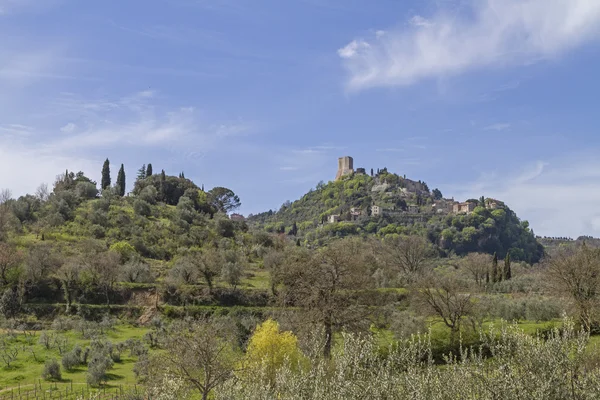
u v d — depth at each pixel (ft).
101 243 311.47
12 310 222.28
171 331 190.19
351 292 154.40
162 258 330.13
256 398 53.26
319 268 152.35
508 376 40.98
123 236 342.23
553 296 164.45
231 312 226.38
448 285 159.84
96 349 163.02
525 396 39.86
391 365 45.37
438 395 42.11
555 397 40.37
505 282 256.11
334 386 44.16
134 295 248.11
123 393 116.16
